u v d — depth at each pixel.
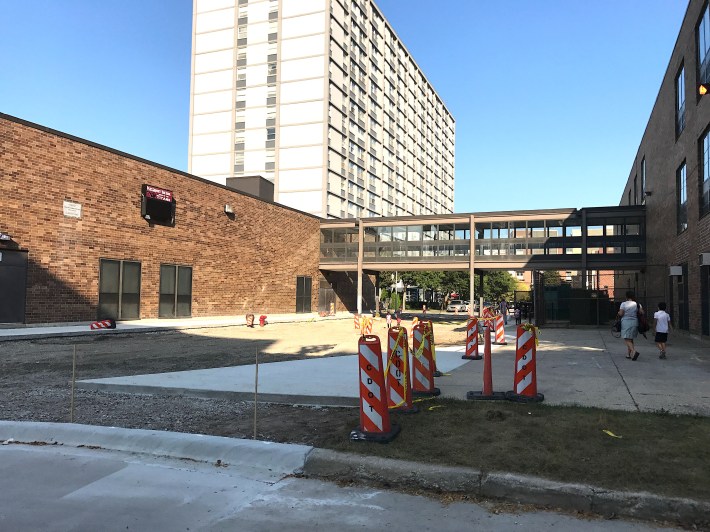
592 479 4.32
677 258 20.92
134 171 24.86
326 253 42.25
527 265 36.56
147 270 25.52
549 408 6.77
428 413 6.59
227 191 31.28
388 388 6.64
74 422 6.72
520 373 7.44
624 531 3.76
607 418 6.13
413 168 86.50
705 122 16.27
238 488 4.66
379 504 4.30
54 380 9.89
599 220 34.06
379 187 71.44
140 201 25.20
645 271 32.19
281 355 13.84
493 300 79.88
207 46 60.28
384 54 74.19
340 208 59.25
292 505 4.29
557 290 30.95
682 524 3.87
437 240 39.72
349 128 61.97
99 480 4.85
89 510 4.17
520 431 5.66
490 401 7.38
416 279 63.62
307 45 56.34
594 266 33.97
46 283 20.75
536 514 4.07
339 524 3.91
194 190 28.59
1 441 6.16
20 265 19.81
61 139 21.44
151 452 5.68
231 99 58.81
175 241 27.19
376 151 70.56
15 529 3.81
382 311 52.09
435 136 100.56
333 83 57.56
